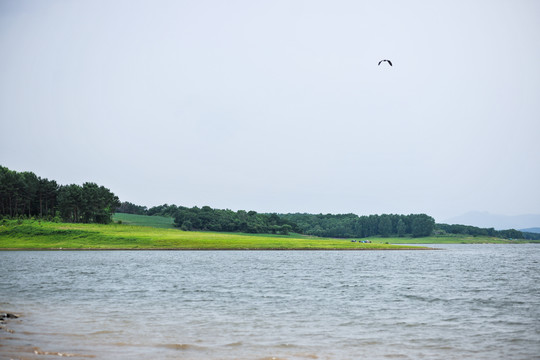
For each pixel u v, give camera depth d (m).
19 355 22.00
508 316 35.28
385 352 24.44
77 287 51.38
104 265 85.19
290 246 168.62
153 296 44.78
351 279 63.25
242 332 28.80
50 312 34.91
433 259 118.69
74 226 183.62
